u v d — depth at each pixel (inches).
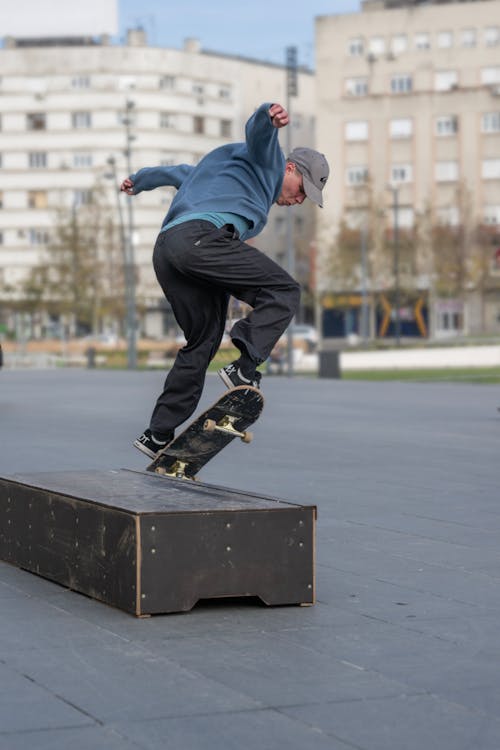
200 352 254.7
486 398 964.0
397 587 235.8
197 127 4101.9
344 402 912.3
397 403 898.1
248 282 237.8
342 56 3624.5
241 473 435.2
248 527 213.0
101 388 1156.5
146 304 3949.3
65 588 235.6
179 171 265.0
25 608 216.4
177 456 259.8
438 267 3324.3
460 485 402.0
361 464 467.8
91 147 4010.8
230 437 249.8
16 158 4050.2
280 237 4156.0
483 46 3526.1
